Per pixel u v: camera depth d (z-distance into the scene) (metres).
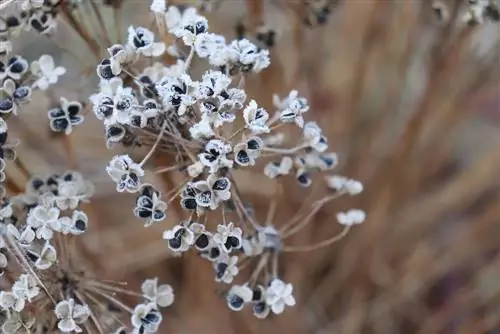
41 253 0.24
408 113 0.36
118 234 0.36
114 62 0.24
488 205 0.38
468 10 0.28
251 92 0.32
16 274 0.25
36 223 0.25
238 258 0.26
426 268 0.36
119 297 0.31
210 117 0.23
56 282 0.25
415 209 0.37
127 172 0.24
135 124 0.24
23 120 0.32
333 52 0.37
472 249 0.36
